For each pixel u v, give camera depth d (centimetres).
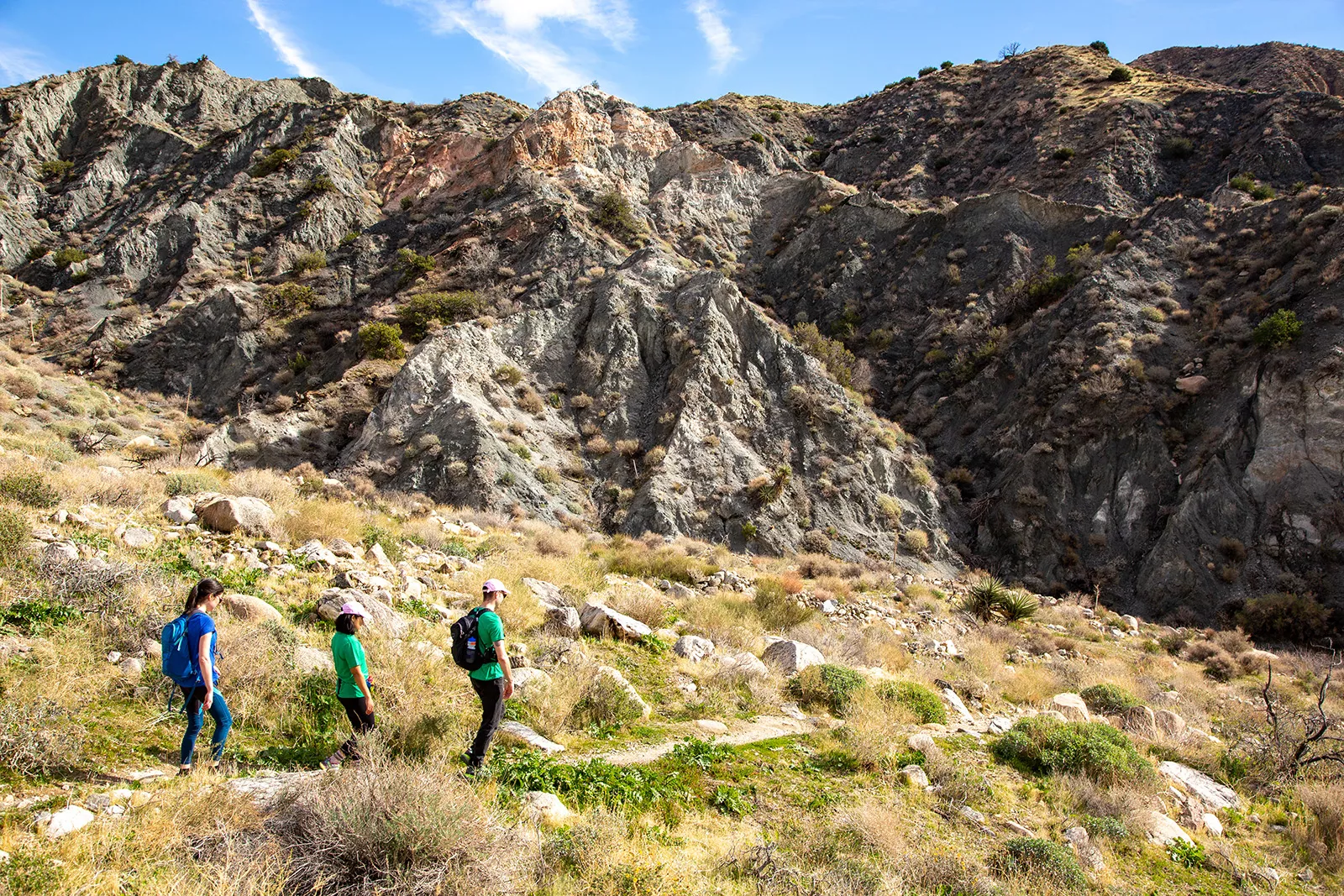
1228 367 3331
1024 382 3816
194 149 6906
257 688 692
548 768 646
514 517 2809
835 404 3653
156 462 2414
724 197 5966
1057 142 6028
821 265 5209
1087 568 3064
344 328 4491
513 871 470
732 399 3541
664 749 766
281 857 439
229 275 5306
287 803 482
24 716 543
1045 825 756
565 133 6053
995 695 1245
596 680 863
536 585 1295
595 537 2723
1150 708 1223
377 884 431
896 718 966
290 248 5459
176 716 637
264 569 1038
